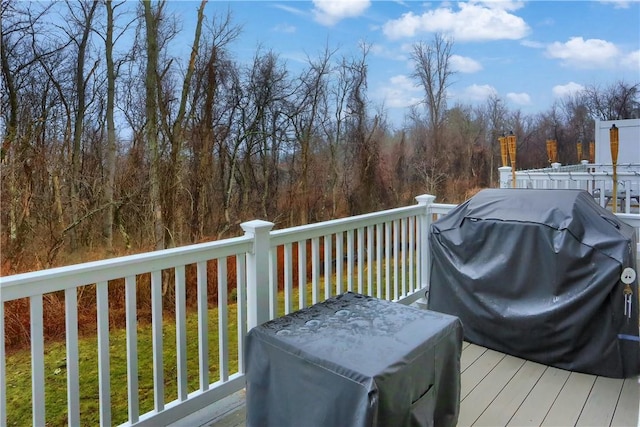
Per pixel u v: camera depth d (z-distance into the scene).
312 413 1.66
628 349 2.54
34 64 9.15
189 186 10.02
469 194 20.52
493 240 2.92
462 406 2.34
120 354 4.49
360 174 16.22
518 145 22.67
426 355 1.77
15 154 7.88
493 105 22.36
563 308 2.61
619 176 6.69
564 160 22.95
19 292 1.57
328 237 2.96
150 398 3.37
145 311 6.14
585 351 2.62
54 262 7.58
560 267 2.62
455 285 3.09
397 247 3.70
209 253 2.22
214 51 11.05
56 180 8.57
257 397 1.91
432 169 20.27
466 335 3.10
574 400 2.38
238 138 12.69
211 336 5.10
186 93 9.74
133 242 8.90
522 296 2.80
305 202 14.36
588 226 2.66
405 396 1.64
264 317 2.46
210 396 2.28
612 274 2.47
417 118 21.20
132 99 10.27
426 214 4.03
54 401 3.32
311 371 1.67
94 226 9.02
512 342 2.87
